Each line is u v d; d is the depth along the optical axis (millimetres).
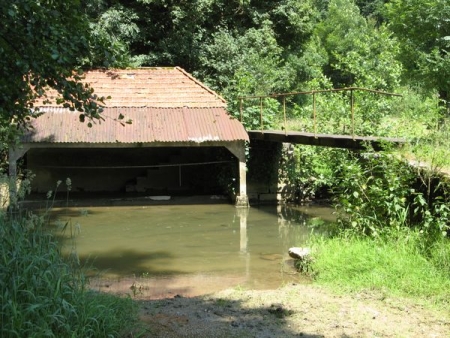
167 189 19859
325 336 4926
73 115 15953
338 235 8891
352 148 10758
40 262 4602
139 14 23906
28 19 4887
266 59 24219
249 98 17375
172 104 17234
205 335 4906
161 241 11281
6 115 6238
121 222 13648
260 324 5266
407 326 5160
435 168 7852
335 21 39875
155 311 5695
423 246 7371
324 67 36594
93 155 19734
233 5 26016
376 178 8484
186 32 24328
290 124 18281
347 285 6676
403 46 18953
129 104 16969
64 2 5258
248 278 8172
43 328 3990
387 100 16438
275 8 27172
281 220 13914
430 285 6289
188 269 8883
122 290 7508
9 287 4254
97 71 17750
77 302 4555
